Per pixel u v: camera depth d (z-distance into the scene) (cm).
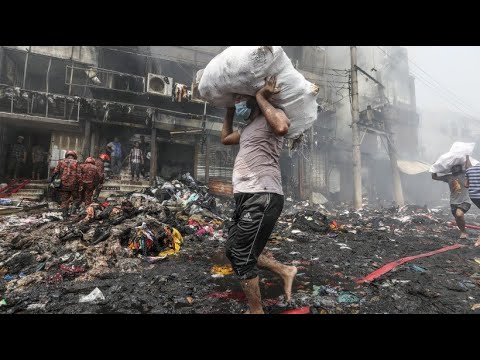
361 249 450
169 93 1224
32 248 382
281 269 218
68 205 662
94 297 236
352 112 1316
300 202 1471
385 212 1137
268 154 192
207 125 1369
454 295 249
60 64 1226
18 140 1116
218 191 1284
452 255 408
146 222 459
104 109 1125
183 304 223
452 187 552
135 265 337
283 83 189
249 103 199
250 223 180
